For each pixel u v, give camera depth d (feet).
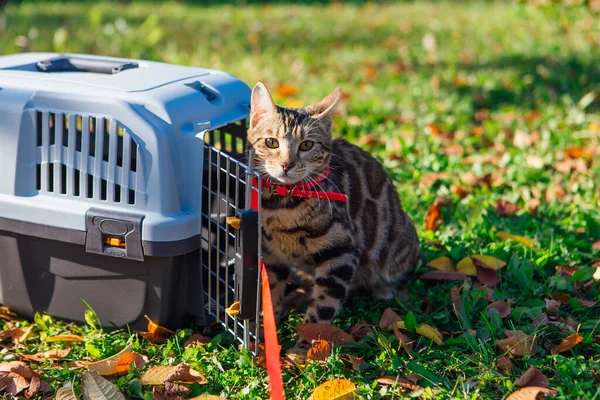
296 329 4.77
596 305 4.98
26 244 4.77
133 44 10.23
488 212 5.95
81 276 4.74
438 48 11.00
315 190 4.82
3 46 9.59
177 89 4.70
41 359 4.58
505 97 8.45
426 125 7.48
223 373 4.49
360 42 11.36
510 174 6.50
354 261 4.92
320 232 4.83
